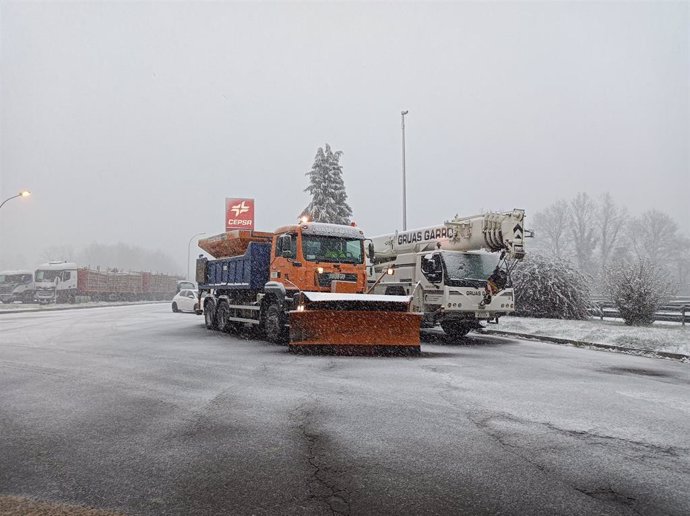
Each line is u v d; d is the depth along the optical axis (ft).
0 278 169.78
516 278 75.61
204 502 12.79
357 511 12.33
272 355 39.22
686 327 64.08
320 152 128.98
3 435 18.20
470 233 54.60
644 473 14.87
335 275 46.44
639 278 65.82
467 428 19.20
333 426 19.33
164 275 250.78
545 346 50.14
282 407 22.31
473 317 52.70
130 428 19.10
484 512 12.31
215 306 61.98
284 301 45.96
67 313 107.86
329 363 35.06
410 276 57.11
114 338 52.13
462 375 30.96
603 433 18.78
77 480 14.15
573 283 74.90
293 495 13.21
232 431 18.70
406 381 28.55
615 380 30.53
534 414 21.45
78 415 20.97
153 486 13.75
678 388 28.27
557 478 14.42
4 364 34.35
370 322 41.09
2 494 13.23
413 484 13.91
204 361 35.96
